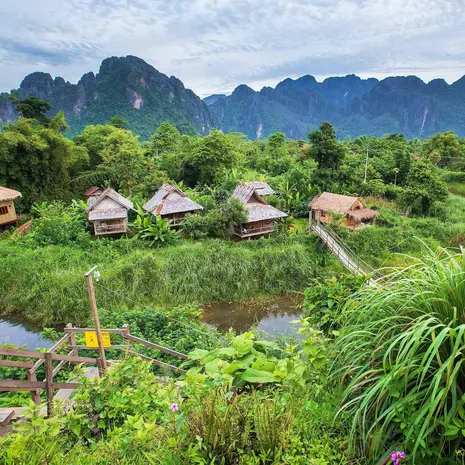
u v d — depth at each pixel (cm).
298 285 1880
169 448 275
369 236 2231
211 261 1867
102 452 303
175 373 692
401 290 313
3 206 2473
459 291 280
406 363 265
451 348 256
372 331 314
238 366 410
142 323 1167
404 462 254
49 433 305
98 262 1823
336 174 3017
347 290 546
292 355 429
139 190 3253
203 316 1656
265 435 270
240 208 2230
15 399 585
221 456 266
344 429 298
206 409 281
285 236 2142
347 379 325
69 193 3294
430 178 2875
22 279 1677
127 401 401
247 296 1809
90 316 1502
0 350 432
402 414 250
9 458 260
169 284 1742
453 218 2744
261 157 4822
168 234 2075
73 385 520
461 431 234
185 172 3634
